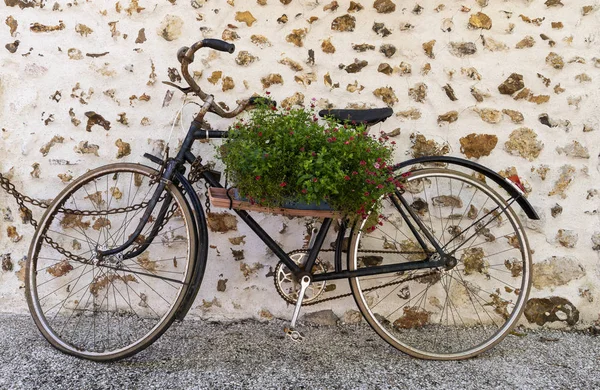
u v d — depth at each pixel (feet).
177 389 7.00
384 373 7.70
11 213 9.23
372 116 8.12
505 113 9.17
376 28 9.08
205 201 9.16
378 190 7.48
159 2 9.01
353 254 8.35
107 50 9.07
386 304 9.32
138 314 9.31
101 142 9.18
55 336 8.07
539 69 9.14
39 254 9.20
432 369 7.93
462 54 9.11
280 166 7.20
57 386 6.97
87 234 9.26
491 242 9.31
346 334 9.00
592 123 9.17
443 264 8.34
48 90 9.13
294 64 9.09
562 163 9.22
